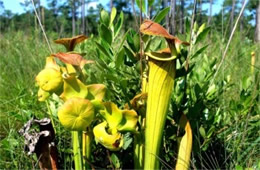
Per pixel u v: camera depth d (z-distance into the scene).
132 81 1.29
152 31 0.89
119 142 0.92
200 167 1.30
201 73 1.46
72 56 0.96
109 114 0.92
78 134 1.03
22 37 3.93
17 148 1.34
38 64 2.62
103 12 1.28
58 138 1.35
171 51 0.94
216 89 1.47
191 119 1.26
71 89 0.91
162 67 0.95
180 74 1.13
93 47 1.79
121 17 1.29
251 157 1.29
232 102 1.50
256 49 2.79
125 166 1.29
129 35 1.16
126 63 1.22
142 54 1.12
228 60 2.31
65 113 0.87
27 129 1.06
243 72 2.23
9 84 2.29
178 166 1.05
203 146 1.30
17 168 1.27
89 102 0.88
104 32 1.19
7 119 1.67
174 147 1.30
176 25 1.56
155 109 0.98
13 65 2.70
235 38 2.97
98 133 0.92
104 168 1.25
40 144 1.05
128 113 0.92
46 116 1.56
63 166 1.32
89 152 1.06
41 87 0.94
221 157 1.35
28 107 1.62
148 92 0.99
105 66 1.19
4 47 3.50
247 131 1.43
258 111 1.55
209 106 1.53
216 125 1.43
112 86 1.29
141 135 1.04
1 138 1.61
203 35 1.21
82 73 0.97
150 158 1.01
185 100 1.31
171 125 1.27
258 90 1.53
